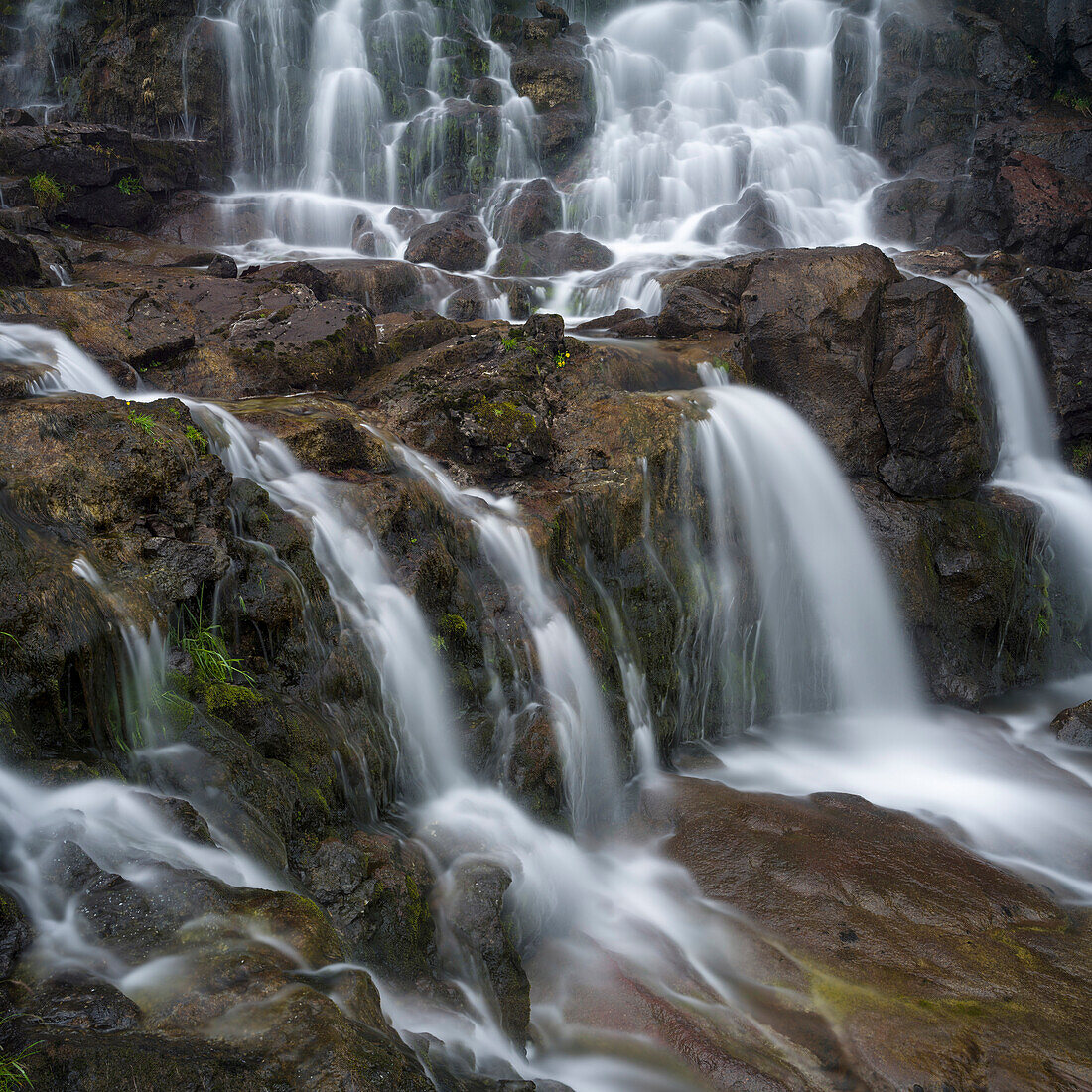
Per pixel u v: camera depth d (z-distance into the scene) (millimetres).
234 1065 2975
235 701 5359
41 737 4477
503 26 22516
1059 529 12438
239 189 20000
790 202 18688
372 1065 3115
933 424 11445
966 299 13719
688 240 18469
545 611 7895
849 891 6879
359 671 6352
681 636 9266
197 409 7098
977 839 7930
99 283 11086
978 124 20422
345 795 5871
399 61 21484
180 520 5766
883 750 9617
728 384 10750
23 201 14422
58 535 5262
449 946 5328
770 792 8398
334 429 7629
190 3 19750
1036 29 20594
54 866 3715
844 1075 5285
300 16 20844
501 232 17875
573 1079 5199
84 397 6219
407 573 7070
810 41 23312
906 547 11055
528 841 6531
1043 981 6090
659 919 6617
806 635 10469
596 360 10156
